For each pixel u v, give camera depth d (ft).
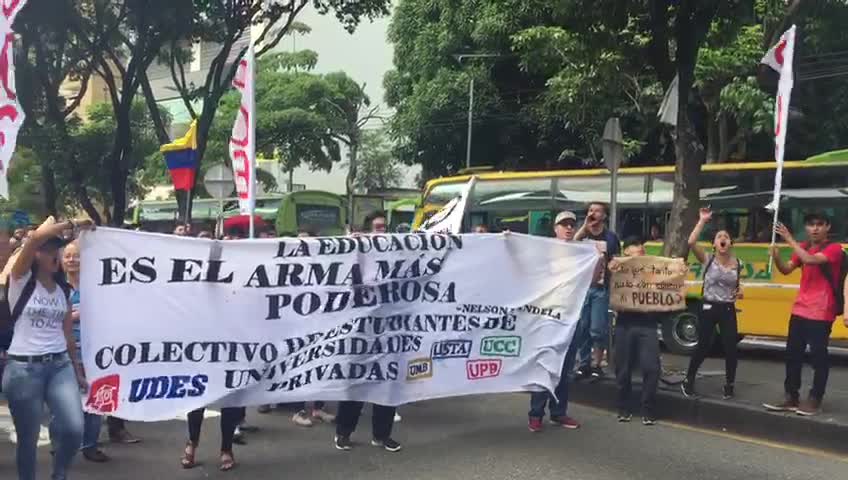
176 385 20.83
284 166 128.77
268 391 21.95
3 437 25.21
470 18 81.71
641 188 44.98
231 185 64.13
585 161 78.33
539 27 58.23
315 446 23.97
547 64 59.67
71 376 18.08
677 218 32.32
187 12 60.80
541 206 48.42
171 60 71.00
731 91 55.93
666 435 25.45
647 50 34.83
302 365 22.38
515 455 22.90
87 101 170.91
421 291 24.02
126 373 20.24
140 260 20.40
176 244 20.81
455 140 87.66
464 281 24.63
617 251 29.30
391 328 23.57
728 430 26.22
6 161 21.40
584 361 31.04
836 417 24.67
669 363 37.24
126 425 26.86
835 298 25.05
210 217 107.14
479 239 24.86
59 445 17.81
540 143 82.69
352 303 23.02
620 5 32.53
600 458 22.66
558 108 65.31
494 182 50.49
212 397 21.20
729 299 27.71
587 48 35.35
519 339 25.38
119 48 94.68
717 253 28.02
